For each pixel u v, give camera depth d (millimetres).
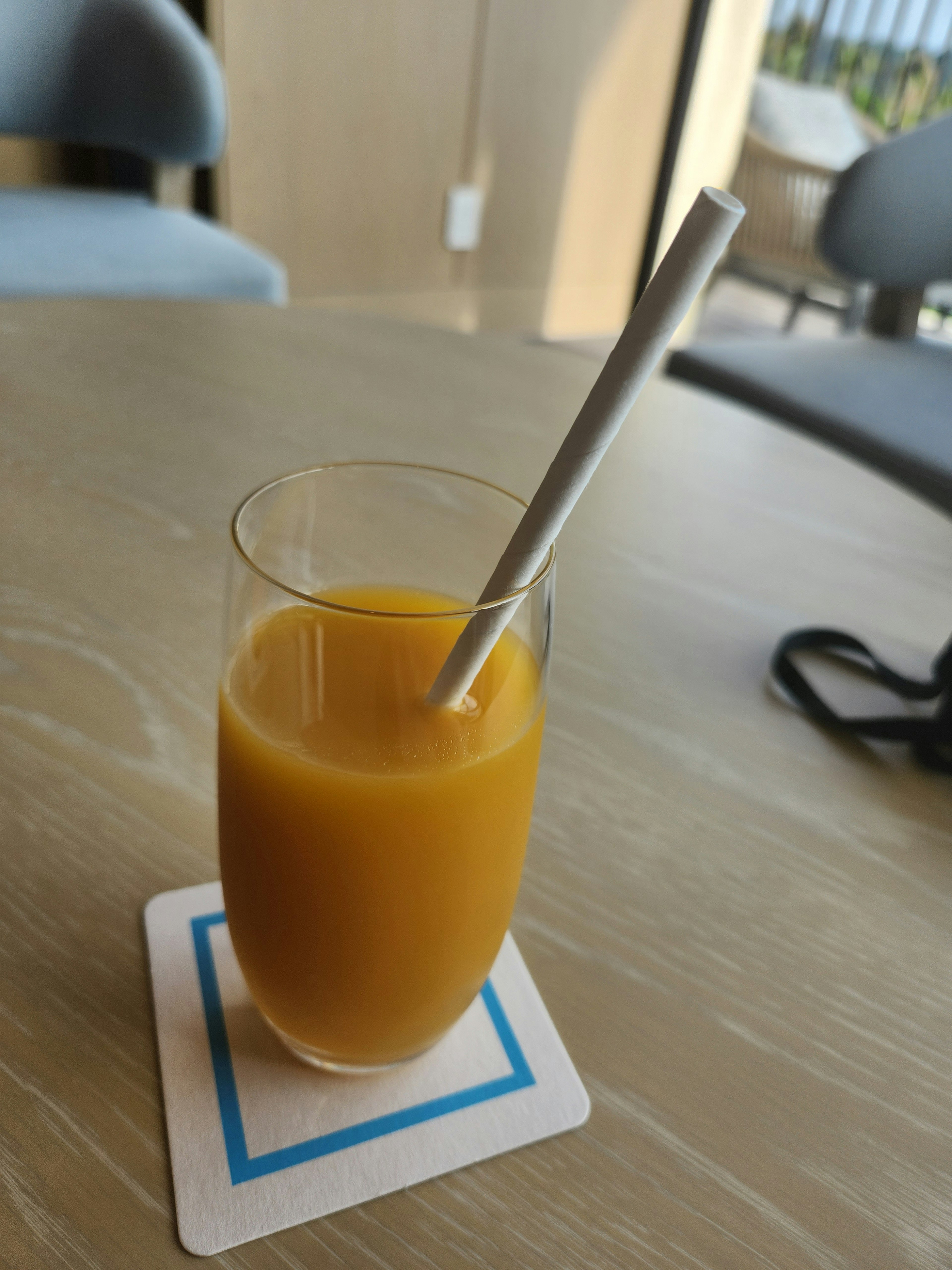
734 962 418
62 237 1471
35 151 2168
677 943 424
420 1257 308
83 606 577
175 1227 309
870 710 584
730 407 1008
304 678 294
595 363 1060
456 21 2508
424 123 2615
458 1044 379
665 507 782
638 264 3385
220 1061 362
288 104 2373
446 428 844
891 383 1548
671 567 701
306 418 834
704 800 500
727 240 218
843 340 1776
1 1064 350
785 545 746
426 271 2881
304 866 305
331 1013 339
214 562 632
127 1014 375
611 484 810
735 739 546
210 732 501
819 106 3740
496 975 403
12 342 914
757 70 3656
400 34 2434
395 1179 330
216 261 1551
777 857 472
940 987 417
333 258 2682
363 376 941
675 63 3014
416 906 312
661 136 3141
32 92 1658
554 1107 356
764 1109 362
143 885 423
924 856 483
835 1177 342
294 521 337
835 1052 385
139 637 559
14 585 586
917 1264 318
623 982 406
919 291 1830
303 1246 308
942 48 3906
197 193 2441
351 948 318
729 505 797
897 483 1334
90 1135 333
